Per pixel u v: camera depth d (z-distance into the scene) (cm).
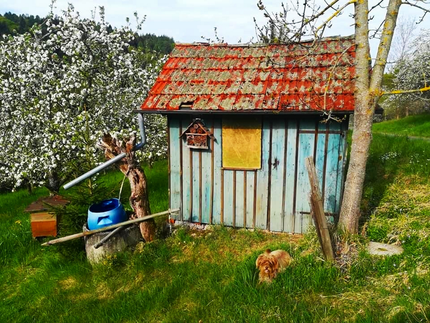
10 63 1023
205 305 459
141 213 639
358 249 520
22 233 768
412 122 2305
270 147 638
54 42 1031
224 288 482
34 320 485
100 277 558
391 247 535
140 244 620
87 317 471
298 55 691
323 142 610
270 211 662
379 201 709
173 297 490
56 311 495
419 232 549
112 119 1050
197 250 615
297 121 614
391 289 436
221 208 687
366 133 520
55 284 570
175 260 592
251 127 636
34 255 693
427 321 360
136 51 1147
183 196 704
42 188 1421
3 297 560
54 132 929
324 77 623
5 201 1255
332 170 615
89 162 782
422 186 766
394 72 2570
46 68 1002
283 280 472
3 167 1030
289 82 635
